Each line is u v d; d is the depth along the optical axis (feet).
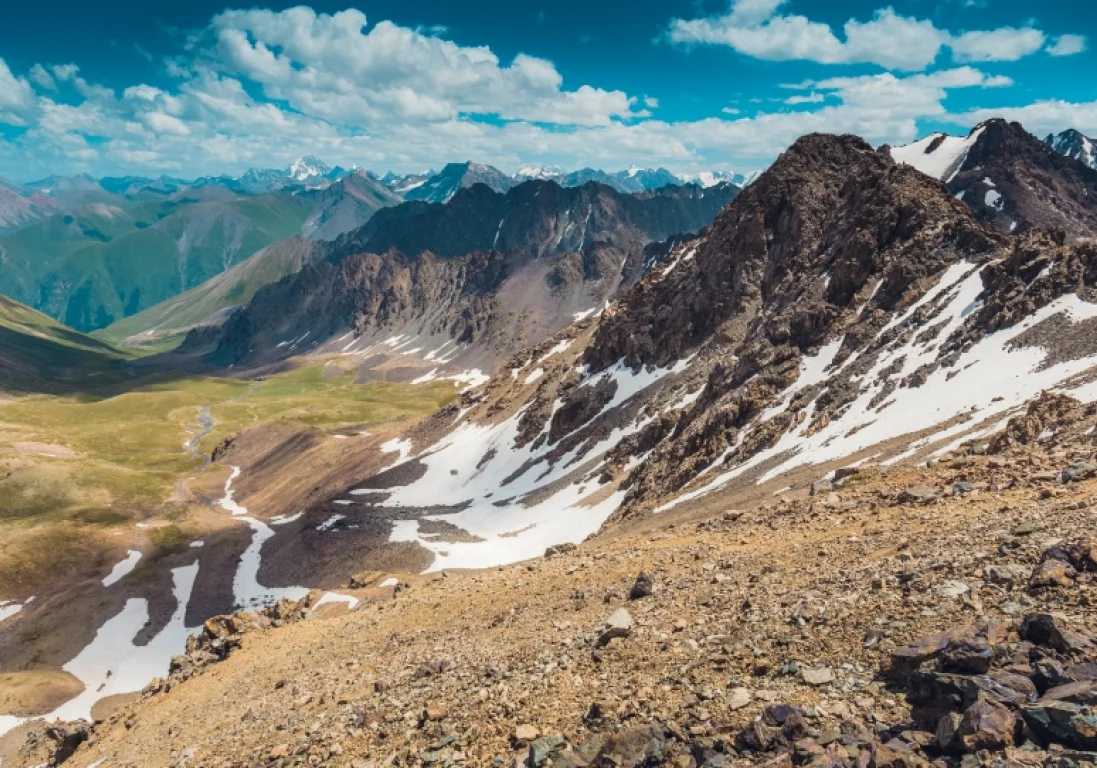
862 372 284.41
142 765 104.99
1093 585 49.73
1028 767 33.63
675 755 45.32
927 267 331.77
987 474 99.14
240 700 121.29
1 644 385.70
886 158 536.83
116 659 361.51
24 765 190.08
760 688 51.26
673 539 126.00
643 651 67.10
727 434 306.14
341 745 66.74
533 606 106.83
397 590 188.75
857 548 79.92
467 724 61.72
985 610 51.80
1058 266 247.70
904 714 43.01
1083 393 166.61
